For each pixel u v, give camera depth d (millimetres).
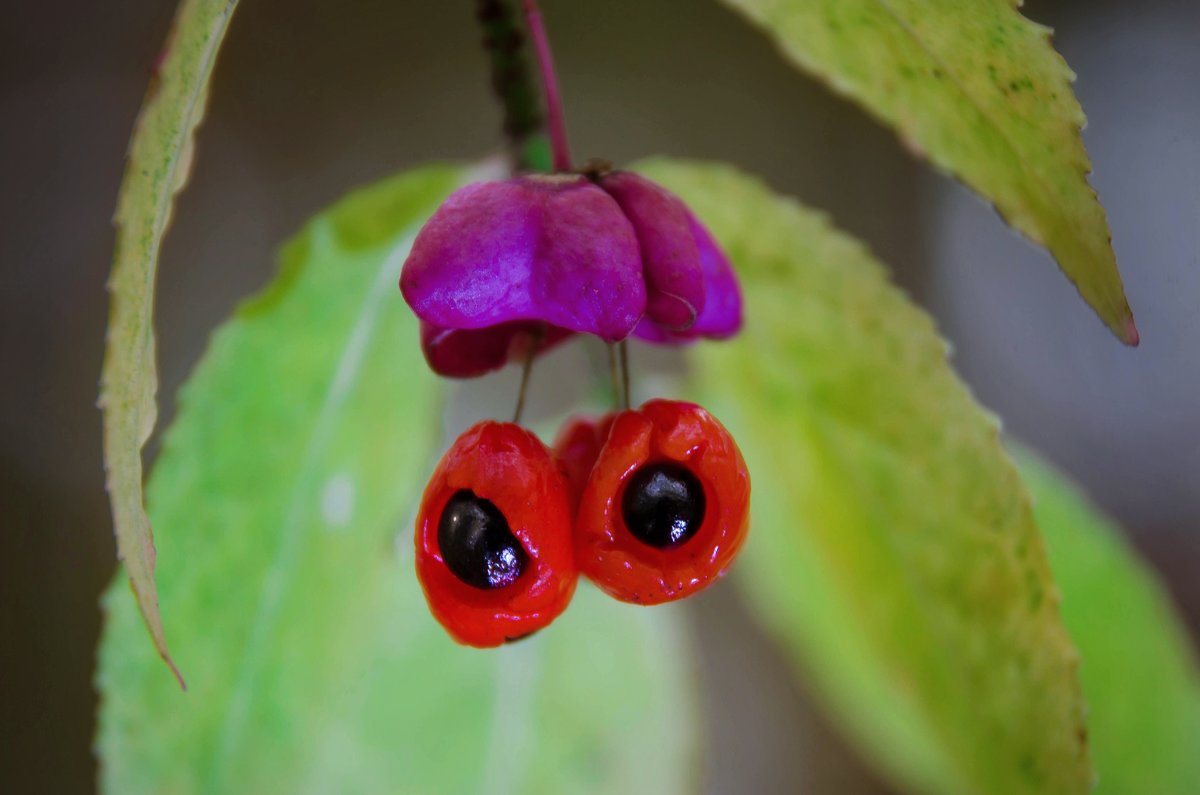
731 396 117
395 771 120
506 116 107
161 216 88
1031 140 94
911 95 97
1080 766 107
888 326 110
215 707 111
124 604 109
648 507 93
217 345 110
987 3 91
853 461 112
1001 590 108
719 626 195
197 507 110
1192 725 119
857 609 119
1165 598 119
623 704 123
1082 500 120
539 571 92
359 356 112
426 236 93
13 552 192
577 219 92
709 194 111
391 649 119
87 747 190
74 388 198
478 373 98
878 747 130
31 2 198
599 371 111
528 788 121
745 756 197
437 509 93
